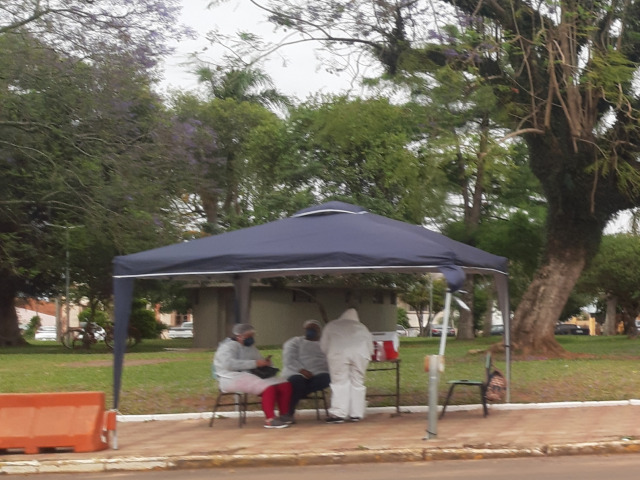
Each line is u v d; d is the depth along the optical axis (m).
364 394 12.41
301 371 12.48
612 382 15.70
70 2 22.09
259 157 35.47
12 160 25.53
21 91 23.44
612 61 19.19
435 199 20.39
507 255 32.72
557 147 22.16
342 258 11.05
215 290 38.06
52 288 39.81
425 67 20.12
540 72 21.33
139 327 41.88
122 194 26.45
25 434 10.26
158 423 12.94
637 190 21.83
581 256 23.17
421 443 10.17
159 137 26.28
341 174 33.84
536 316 23.05
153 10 22.67
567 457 9.62
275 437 11.08
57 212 31.75
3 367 21.45
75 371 19.61
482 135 19.52
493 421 12.09
